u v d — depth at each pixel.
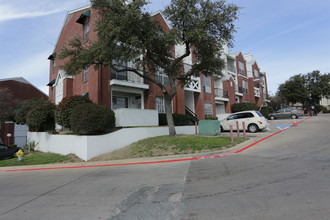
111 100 14.35
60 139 11.65
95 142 9.56
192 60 21.27
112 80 13.91
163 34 10.75
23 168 8.86
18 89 27.56
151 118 13.77
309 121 19.45
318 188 4.05
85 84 15.52
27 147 15.42
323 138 10.18
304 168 5.46
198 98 21.91
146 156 8.73
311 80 37.84
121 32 9.42
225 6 10.36
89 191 4.91
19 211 3.96
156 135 12.66
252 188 4.29
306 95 34.81
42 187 5.58
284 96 37.34
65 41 19.08
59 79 19.31
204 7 10.33
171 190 4.53
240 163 6.54
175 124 16.12
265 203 3.54
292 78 37.03
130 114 12.59
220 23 10.27
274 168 5.67
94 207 3.89
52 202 4.34
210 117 22.19
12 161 10.15
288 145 9.01
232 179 4.99
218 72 13.16
